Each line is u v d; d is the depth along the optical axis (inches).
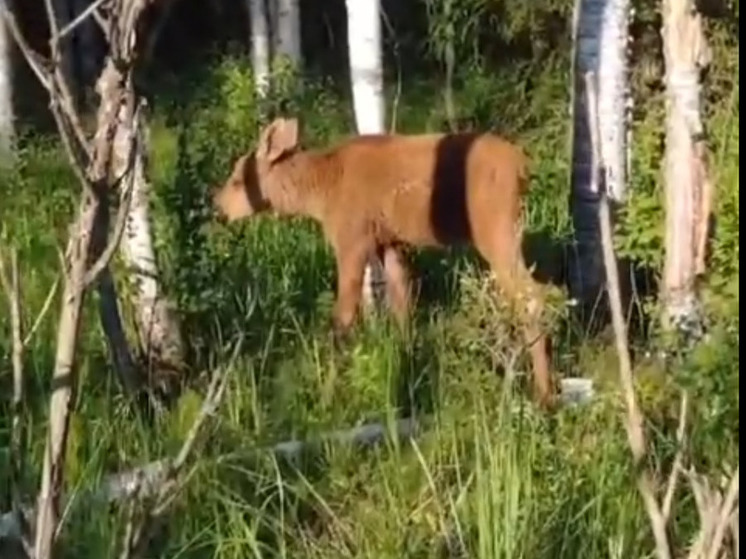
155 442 243.0
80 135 125.7
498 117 591.5
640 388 241.9
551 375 269.7
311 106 592.4
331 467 242.7
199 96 634.2
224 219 341.1
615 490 219.1
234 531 215.3
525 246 363.3
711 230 260.8
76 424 236.7
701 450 200.4
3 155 507.2
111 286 261.6
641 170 325.7
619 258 312.8
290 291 330.0
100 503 212.2
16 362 142.9
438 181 323.0
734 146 268.1
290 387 271.0
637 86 402.6
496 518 209.6
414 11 772.6
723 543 152.4
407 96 667.4
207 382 275.4
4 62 572.7
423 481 234.4
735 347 198.7
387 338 292.7
